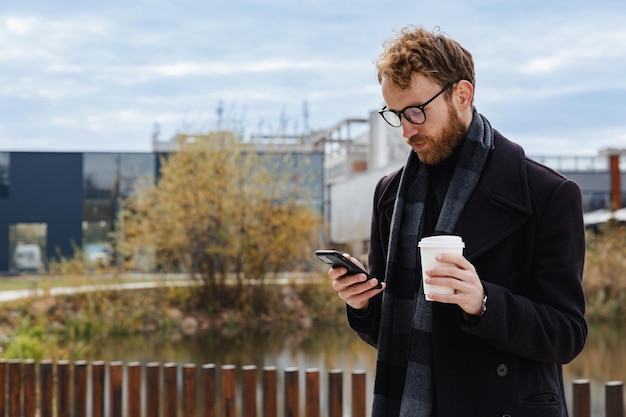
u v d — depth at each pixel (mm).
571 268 1766
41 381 4531
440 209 1906
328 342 14008
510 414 1731
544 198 1792
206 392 4258
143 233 17797
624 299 17016
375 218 2209
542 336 1679
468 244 1794
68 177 28828
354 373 4047
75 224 28812
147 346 13758
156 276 17516
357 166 44188
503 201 1795
